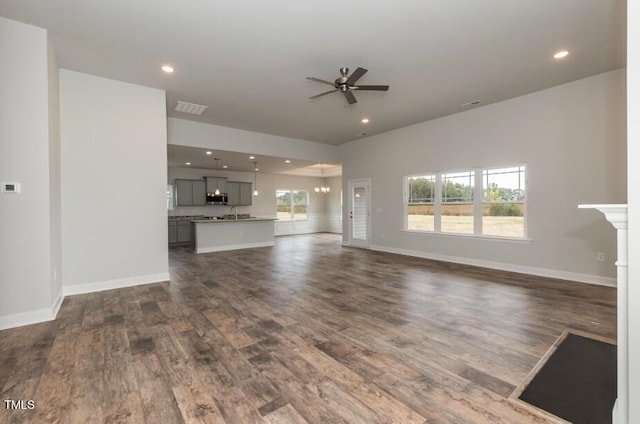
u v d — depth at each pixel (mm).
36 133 2971
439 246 6219
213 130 6508
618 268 1432
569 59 3691
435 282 4449
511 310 3250
